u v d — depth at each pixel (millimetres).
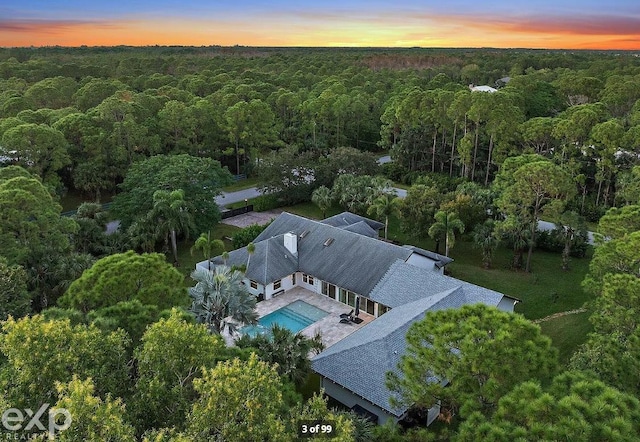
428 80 138125
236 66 159875
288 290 44375
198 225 53188
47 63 136500
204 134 76625
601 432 13875
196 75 127750
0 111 76062
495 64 186750
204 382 15781
